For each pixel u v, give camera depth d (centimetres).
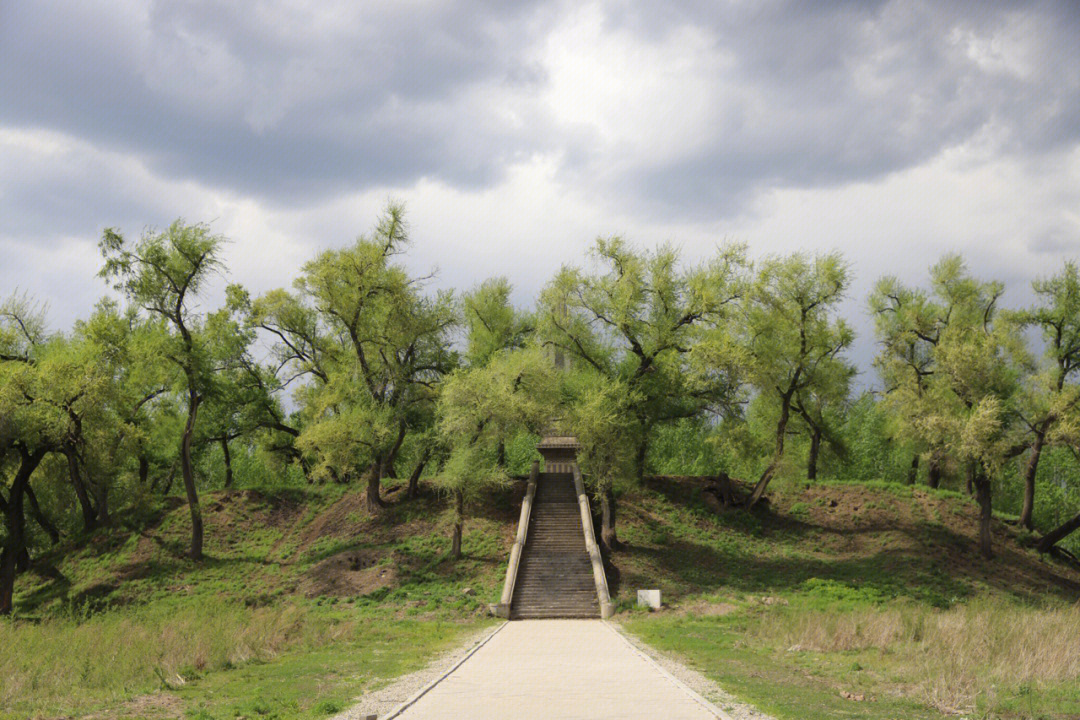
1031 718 1423
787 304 4525
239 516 4841
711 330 4459
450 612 3438
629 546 4288
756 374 4291
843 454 5284
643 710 1355
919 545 4369
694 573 4056
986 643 2064
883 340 5034
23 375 3750
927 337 4841
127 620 2673
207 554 4409
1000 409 4072
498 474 4197
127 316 4666
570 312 4628
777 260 4431
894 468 6244
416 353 4859
